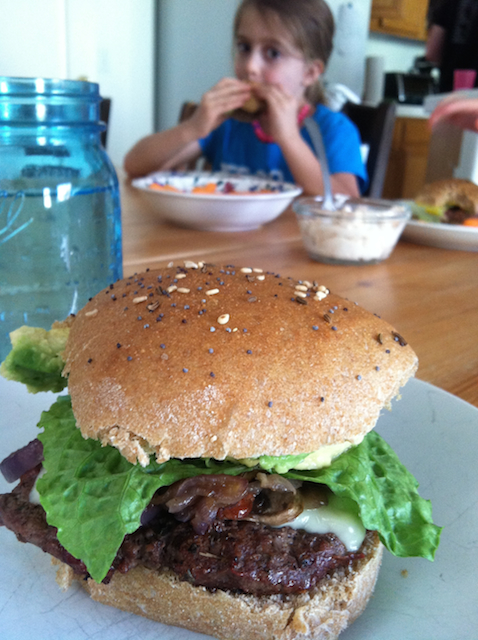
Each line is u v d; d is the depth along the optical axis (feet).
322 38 2.35
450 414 0.80
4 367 0.72
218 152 2.63
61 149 0.89
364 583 0.61
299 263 1.37
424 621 0.59
